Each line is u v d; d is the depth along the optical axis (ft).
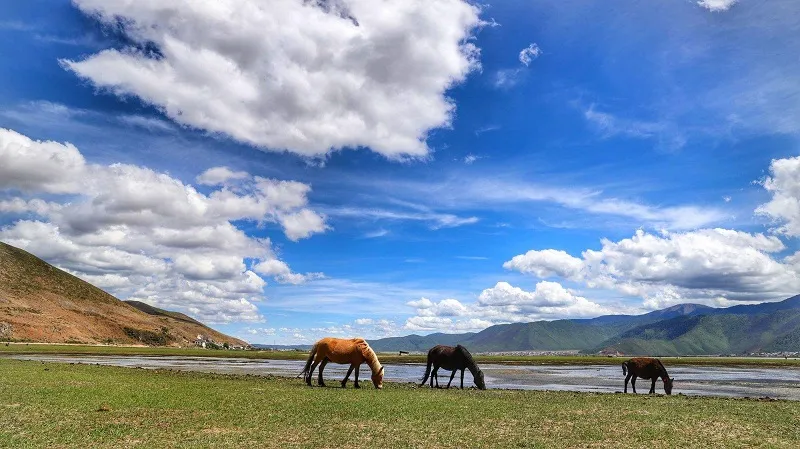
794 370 232.12
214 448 44.50
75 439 46.19
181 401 69.77
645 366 103.45
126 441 46.26
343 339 97.81
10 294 555.28
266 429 53.06
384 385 108.37
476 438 50.57
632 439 51.39
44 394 71.36
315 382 108.37
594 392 105.40
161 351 365.20
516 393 95.20
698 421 62.34
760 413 69.67
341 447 46.01
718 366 280.72
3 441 44.42
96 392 75.51
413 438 50.03
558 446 47.80
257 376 127.75
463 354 105.91
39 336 477.77
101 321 589.73
